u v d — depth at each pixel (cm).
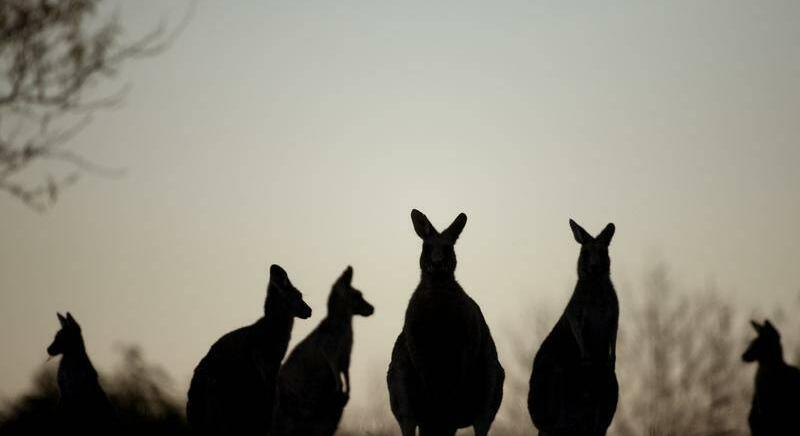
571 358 5262
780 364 4884
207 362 5031
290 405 4972
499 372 5422
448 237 5191
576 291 5269
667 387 7762
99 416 5366
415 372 5259
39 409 5816
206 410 4975
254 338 5025
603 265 5194
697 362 7756
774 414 4853
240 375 4969
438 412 5294
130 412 5828
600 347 5253
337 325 4984
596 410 5272
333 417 4997
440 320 5088
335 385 4962
